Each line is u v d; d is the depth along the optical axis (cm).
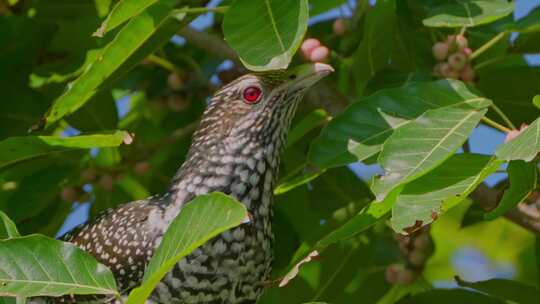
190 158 1137
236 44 939
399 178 919
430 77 1166
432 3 1162
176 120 1423
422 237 1285
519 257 1652
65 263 917
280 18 944
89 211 1365
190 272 1061
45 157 1262
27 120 1252
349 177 1288
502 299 1138
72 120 1300
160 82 1368
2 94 1248
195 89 1375
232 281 1080
